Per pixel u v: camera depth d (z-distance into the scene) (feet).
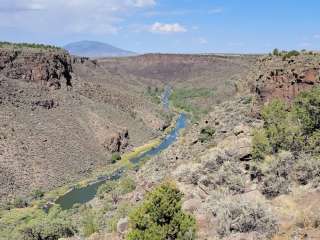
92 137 424.87
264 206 65.72
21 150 342.44
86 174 349.82
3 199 276.62
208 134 196.65
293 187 77.30
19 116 386.11
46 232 168.76
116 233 89.40
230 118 200.75
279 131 117.19
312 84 170.30
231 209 66.80
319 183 74.43
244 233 59.82
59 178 328.70
